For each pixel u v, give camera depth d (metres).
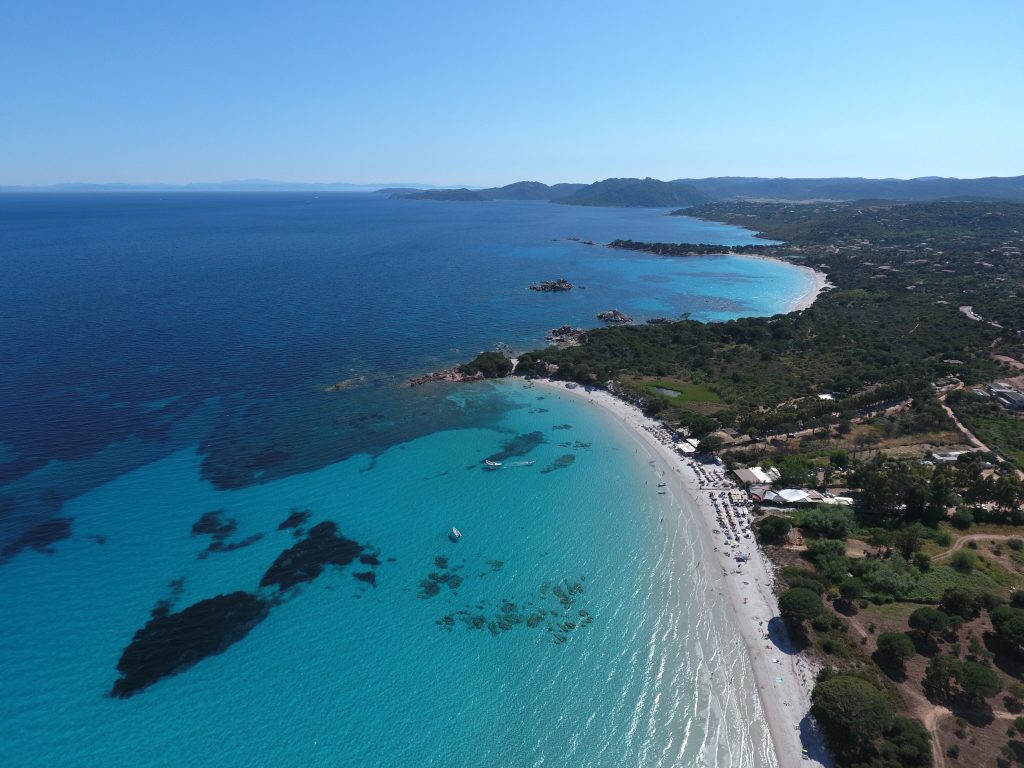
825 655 59.44
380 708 54.50
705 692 56.44
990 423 106.56
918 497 79.75
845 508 81.75
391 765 49.66
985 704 52.50
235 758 49.69
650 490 91.31
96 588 67.12
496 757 50.50
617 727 53.09
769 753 50.44
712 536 79.62
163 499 84.25
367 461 98.25
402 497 88.19
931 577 68.69
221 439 102.88
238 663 58.34
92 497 83.88
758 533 79.44
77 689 54.81
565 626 64.50
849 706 49.31
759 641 62.09
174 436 102.75
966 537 76.69
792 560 74.12
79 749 49.78
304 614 64.88
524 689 56.81
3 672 56.19
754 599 68.06
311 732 52.12
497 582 71.12
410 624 64.12
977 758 47.44
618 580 71.69
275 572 71.12
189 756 49.66
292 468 94.75
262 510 83.25
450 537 79.25
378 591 68.81
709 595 68.94
